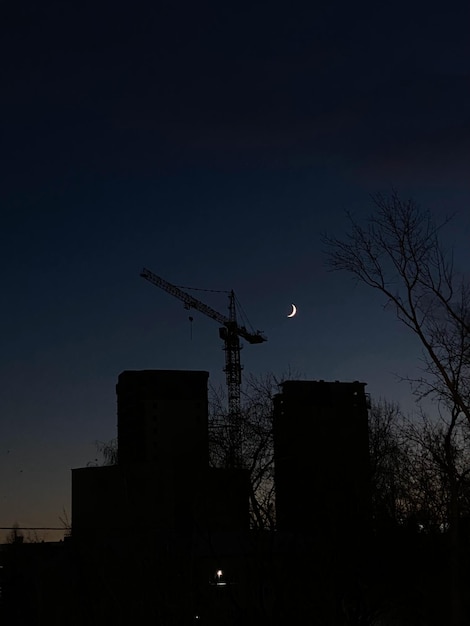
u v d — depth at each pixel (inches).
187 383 6299.2
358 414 1464.1
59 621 1846.7
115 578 1514.5
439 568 1336.1
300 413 1429.6
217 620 1384.1
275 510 1378.0
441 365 997.8
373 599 1385.3
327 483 1359.5
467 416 984.9
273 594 1375.5
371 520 1362.0
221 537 1581.0
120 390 6407.5
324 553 1318.9
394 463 1398.9
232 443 1392.7
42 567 1983.3
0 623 2345.0
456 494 1066.1
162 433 6117.1
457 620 1051.9
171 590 1411.2
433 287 1004.6
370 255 1014.4
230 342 7687.0
